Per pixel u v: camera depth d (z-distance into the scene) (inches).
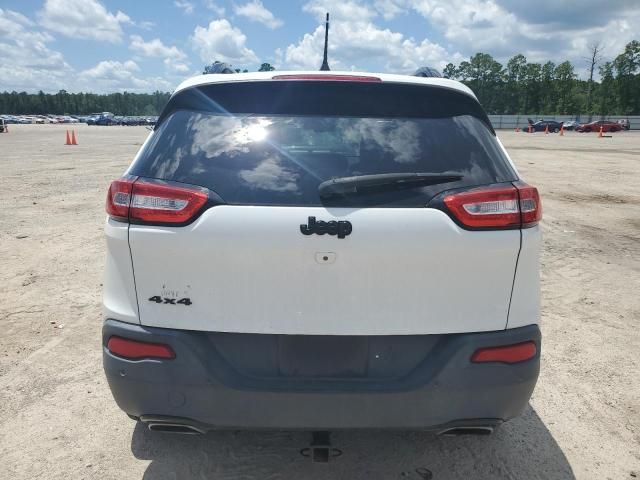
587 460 110.4
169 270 84.3
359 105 94.2
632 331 175.5
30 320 176.2
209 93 95.3
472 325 85.1
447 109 95.9
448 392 84.1
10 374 141.3
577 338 169.8
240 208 82.7
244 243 81.7
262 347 85.1
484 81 4773.6
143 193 84.7
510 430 120.4
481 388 84.8
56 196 406.3
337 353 84.9
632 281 227.0
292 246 81.4
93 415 123.3
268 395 83.2
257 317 84.0
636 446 115.6
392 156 88.7
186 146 90.0
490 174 88.2
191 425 87.0
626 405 132.0
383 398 83.4
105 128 2479.1
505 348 85.4
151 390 85.4
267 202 83.2
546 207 394.3
